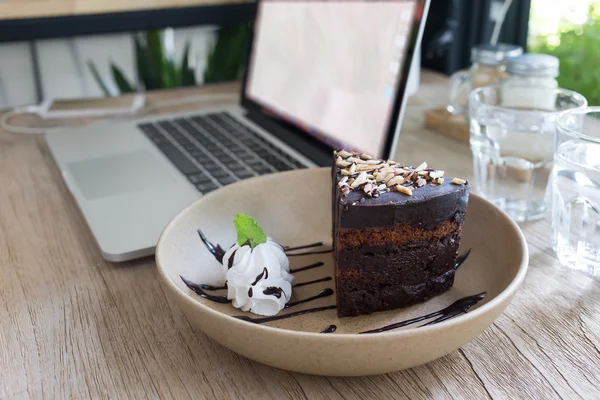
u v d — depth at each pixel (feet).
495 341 1.41
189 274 1.56
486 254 1.58
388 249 1.47
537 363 1.35
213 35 3.36
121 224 1.77
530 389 1.30
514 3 2.84
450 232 1.49
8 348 1.43
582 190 1.57
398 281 1.49
